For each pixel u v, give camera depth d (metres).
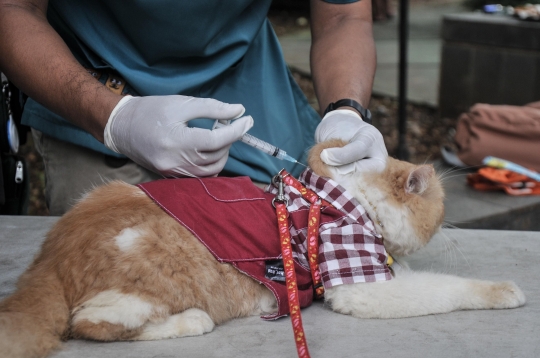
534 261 2.56
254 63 2.60
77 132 2.40
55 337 1.74
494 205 4.00
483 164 4.49
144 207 1.91
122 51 2.37
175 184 1.98
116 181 2.07
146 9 2.20
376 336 1.87
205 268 1.88
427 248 2.73
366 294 1.98
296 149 2.66
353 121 2.31
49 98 2.12
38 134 2.55
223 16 2.32
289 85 2.74
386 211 2.10
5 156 2.91
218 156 2.06
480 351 1.78
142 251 1.81
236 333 1.89
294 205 2.03
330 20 2.73
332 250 1.96
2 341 1.60
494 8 6.71
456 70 6.49
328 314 2.03
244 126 2.05
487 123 4.49
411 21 11.00
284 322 1.98
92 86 2.11
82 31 2.33
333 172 2.10
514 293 2.06
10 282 2.26
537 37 5.70
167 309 1.84
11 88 2.74
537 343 1.83
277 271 1.97
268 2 2.57
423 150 6.04
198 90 2.45
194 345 1.81
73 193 2.50
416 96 7.23
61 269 1.81
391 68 8.28
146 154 2.02
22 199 3.06
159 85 2.36
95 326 1.76
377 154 2.21
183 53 2.36
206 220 1.91
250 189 2.04
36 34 2.14
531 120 4.34
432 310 2.01
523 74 5.89
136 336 1.82
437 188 2.27
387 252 2.18
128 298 1.78
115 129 2.06
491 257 2.61
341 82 2.52
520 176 4.21
